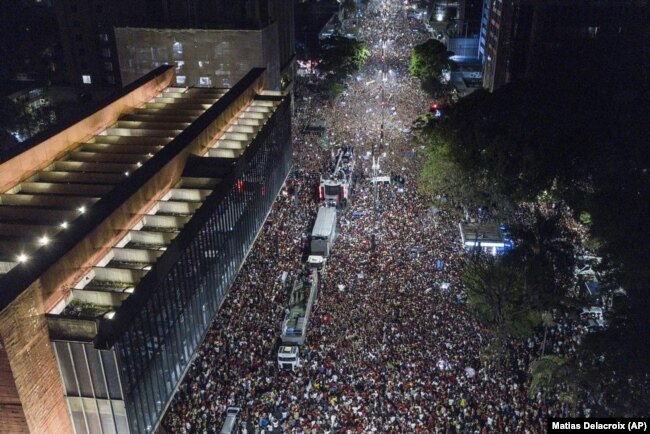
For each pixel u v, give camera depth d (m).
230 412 39.47
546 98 78.19
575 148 64.44
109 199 41.59
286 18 117.88
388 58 162.12
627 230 41.69
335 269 59.56
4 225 39.56
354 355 45.41
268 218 71.94
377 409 39.28
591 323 50.59
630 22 96.62
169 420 40.22
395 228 68.25
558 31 101.69
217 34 90.56
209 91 75.06
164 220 43.78
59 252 33.88
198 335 44.78
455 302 52.69
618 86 80.94
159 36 91.69
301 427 38.12
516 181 65.62
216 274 48.78
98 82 114.88
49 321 30.58
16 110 100.56
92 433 33.66
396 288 55.00
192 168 52.91
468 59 143.25
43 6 130.50
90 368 31.47
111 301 34.19
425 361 44.41
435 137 72.75
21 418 29.28
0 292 28.64
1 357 27.75
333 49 128.00
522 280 46.16
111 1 108.38
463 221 67.06
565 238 58.78
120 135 58.75
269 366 45.06
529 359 46.62
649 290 38.22
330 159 89.44
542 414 38.84
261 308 53.12
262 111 72.06
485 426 37.41
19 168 46.72
